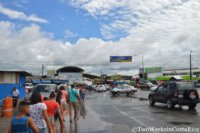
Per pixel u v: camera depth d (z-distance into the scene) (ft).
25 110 18.34
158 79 326.65
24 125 17.97
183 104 72.59
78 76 259.19
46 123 22.88
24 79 129.59
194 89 73.15
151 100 88.43
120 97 146.82
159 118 55.72
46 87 72.59
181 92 73.26
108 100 118.42
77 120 52.37
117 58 270.05
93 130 41.63
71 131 40.86
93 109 75.92
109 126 45.55
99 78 452.35
